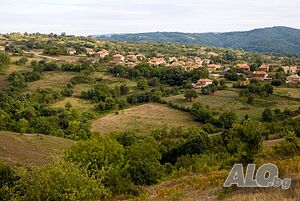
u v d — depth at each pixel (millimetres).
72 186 20859
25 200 20469
